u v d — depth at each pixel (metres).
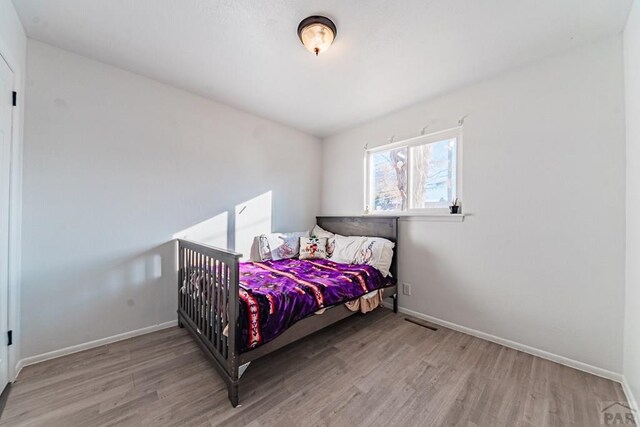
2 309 1.44
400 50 1.83
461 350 1.97
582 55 1.75
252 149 2.96
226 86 2.35
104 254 2.01
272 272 2.30
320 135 3.67
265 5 1.45
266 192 3.11
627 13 1.47
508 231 2.05
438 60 1.94
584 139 1.73
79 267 1.90
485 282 2.17
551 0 1.39
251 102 2.66
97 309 1.98
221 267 1.56
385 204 3.04
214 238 2.63
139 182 2.17
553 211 1.85
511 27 1.60
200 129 2.53
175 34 1.69
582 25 1.57
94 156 1.96
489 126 2.16
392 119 2.91
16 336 1.59
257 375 1.64
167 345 1.99
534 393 1.49
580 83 1.75
